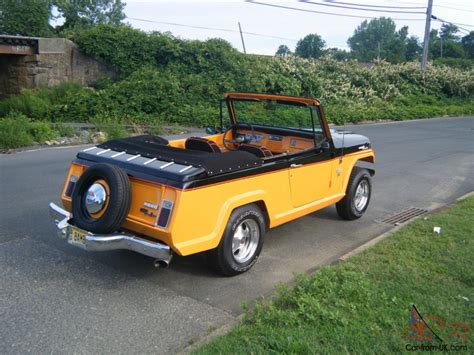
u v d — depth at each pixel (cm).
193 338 364
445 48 7788
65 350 342
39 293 427
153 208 414
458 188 946
